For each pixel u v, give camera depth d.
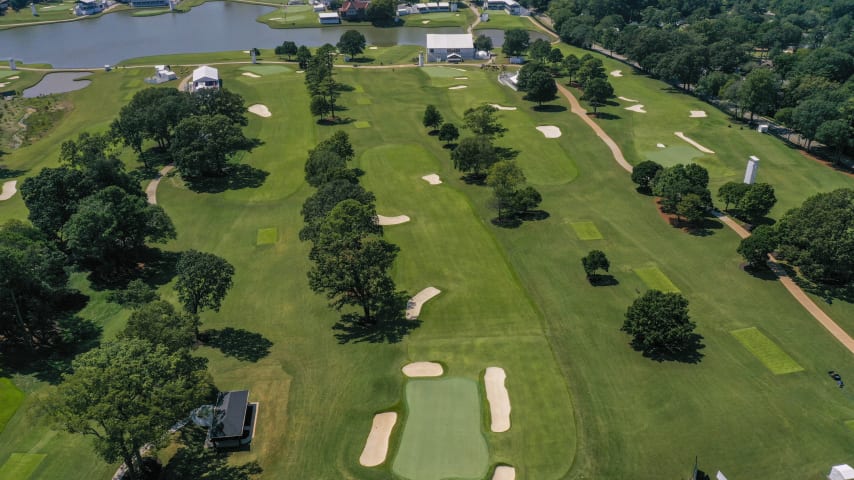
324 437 55.38
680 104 154.50
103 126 142.00
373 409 58.50
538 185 108.94
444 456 52.72
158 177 117.00
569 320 71.44
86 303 78.50
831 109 117.06
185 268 65.69
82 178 88.88
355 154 124.81
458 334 69.44
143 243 90.94
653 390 60.06
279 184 112.75
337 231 73.88
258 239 92.81
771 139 129.00
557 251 87.06
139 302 64.31
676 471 50.91
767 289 77.00
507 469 51.53
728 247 87.06
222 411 56.00
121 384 45.12
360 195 85.38
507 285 78.81
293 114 151.62
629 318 66.19
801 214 78.44
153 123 121.06
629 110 149.88
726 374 62.16
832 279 78.81
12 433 57.78
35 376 65.50
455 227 94.38
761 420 56.19
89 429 46.41
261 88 171.62
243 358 66.12
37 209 84.44
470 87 170.75
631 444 53.72
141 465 51.34
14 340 70.56
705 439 54.09
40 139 137.00
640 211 98.75
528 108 153.00
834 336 68.25
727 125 138.00
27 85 178.50
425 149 127.62
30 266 67.50
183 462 52.91
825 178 109.38
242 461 52.91
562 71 188.12
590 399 59.06
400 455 52.94
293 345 68.44
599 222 95.25
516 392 60.25
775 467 51.19
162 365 47.97
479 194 106.50
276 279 81.88
